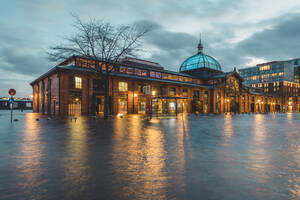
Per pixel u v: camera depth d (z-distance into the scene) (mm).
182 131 11273
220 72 63562
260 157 5480
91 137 8914
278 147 6887
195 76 59344
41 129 11969
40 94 41750
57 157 5391
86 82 32000
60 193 3127
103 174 4031
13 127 13047
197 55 62562
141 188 3330
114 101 34844
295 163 4895
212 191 3209
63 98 29531
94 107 32312
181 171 4242
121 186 3414
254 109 73938
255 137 9188
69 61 35469
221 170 4316
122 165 4672
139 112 38812
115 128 12688
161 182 3602
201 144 7371
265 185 3473
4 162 4891
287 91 106188
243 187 3377
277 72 107938
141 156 5535
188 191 3207
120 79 35812
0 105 76438
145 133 10328
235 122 18672
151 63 54469
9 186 3400
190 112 48219
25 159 5168
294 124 16688
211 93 54125
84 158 5289
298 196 3033
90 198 2955
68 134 9852
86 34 25203
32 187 3361
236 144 7410
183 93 47125
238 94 61875
